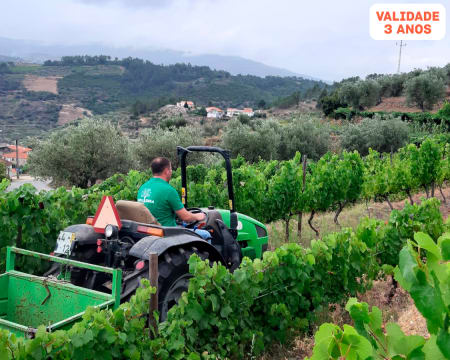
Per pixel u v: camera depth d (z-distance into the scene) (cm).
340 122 8006
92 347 313
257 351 466
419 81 7344
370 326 163
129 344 339
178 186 1188
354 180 1257
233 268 576
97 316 317
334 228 1195
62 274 481
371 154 1839
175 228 467
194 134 3806
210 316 419
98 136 3319
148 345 360
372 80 8356
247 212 1162
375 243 667
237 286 439
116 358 337
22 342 287
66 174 3300
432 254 132
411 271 134
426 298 131
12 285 441
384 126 4731
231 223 590
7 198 670
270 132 4250
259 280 464
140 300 359
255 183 1148
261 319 496
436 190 1948
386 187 1440
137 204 487
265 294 489
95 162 3331
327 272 559
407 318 549
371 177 1427
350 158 1276
